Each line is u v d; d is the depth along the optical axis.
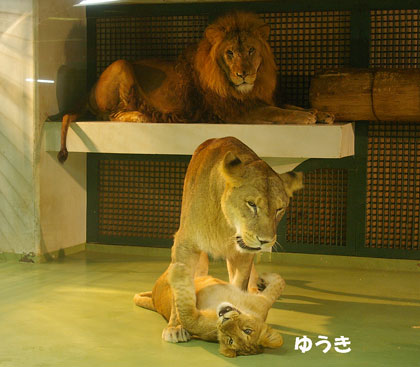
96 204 5.94
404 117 4.94
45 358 3.48
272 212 3.37
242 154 3.59
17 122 5.38
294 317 4.18
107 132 5.15
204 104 5.23
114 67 5.40
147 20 5.73
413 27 5.29
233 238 3.56
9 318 4.11
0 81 5.39
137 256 5.79
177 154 5.43
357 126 5.33
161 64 5.47
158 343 3.70
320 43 5.45
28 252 5.46
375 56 5.37
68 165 5.71
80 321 4.06
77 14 5.72
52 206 5.55
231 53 4.97
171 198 5.80
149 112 5.43
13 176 5.45
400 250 5.36
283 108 5.31
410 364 3.43
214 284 3.81
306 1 5.37
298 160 5.37
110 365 3.39
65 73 5.62
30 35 5.28
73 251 5.83
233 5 5.50
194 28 5.64
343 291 4.76
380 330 3.95
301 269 5.37
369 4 5.27
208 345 3.67
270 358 3.50
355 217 5.41
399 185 5.38
